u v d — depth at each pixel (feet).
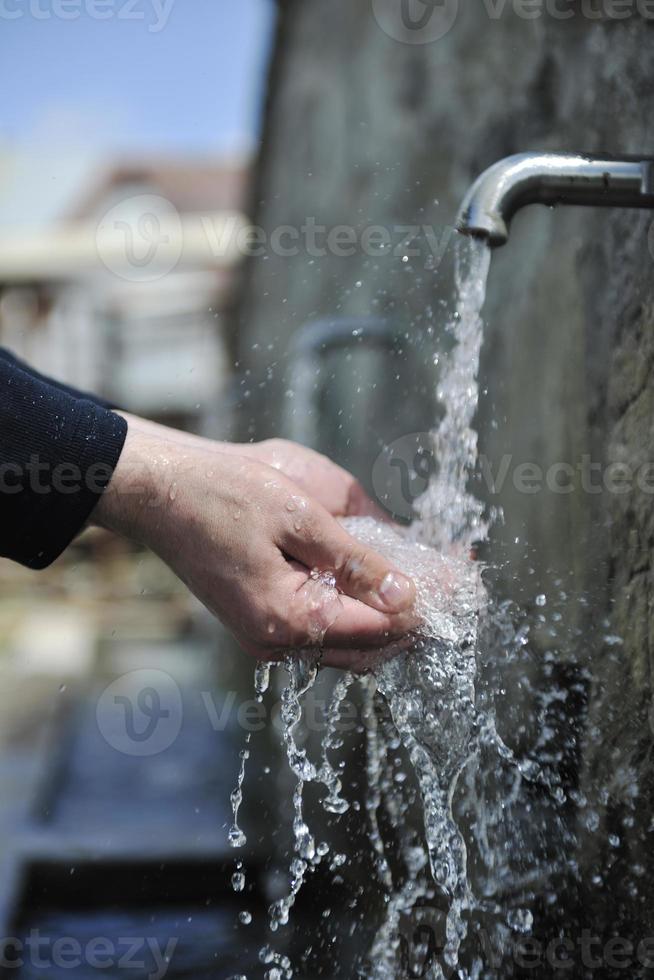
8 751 10.93
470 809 4.72
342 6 13.19
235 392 16.78
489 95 7.07
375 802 5.13
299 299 14.96
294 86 16.38
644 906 3.76
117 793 9.06
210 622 16.89
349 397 10.43
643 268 4.07
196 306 34.99
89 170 40.86
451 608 3.99
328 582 3.83
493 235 3.50
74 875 7.20
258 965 6.00
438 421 7.13
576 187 3.54
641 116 4.32
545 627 4.83
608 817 4.06
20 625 24.52
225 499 3.88
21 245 36.52
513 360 6.11
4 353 5.48
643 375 4.04
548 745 4.48
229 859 7.36
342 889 6.67
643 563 3.93
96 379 36.19
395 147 10.09
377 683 4.05
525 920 4.25
